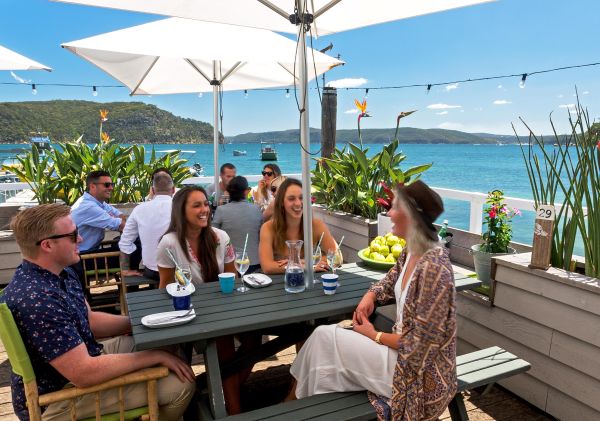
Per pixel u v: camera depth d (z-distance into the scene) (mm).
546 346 2307
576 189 2271
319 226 2916
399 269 2033
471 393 2623
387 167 4355
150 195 4559
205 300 2127
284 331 2594
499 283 2566
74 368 1495
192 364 3018
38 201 5203
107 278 3578
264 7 2400
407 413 1558
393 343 1764
